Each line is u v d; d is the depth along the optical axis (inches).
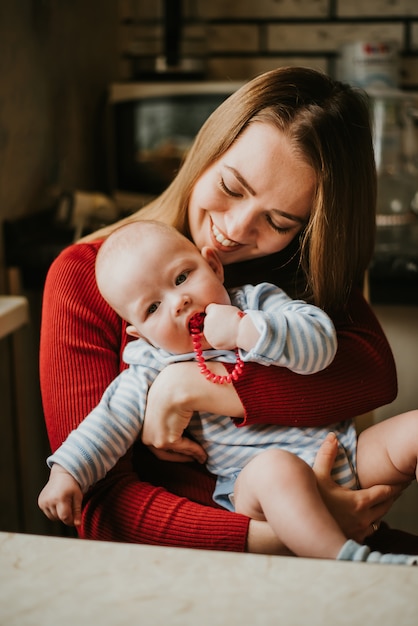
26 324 66.4
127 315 41.4
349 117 43.3
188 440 41.0
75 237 78.4
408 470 40.6
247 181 41.2
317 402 40.7
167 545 38.8
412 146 89.0
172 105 97.6
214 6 113.0
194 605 19.6
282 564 21.4
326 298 44.9
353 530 38.4
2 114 77.1
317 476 38.1
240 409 39.6
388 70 98.1
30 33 84.3
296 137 40.8
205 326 39.0
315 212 42.4
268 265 48.2
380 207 82.7
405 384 73.6
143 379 41.1
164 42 104.9
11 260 77.7
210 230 43.9
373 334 45.6
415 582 20.5
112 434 39.4
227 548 37.6
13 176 80.2
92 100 107.3
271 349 37.5
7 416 75.6
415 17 109.9
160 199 48.4
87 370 43.0
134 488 40.7
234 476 41.0
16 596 20.1
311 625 18.9
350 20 111.3
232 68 114.6
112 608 19.6
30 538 22.9
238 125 41.9
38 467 83.7
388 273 71.6
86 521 40.4
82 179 104.3
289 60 113.5
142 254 40.4
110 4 113.5
